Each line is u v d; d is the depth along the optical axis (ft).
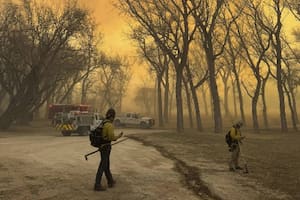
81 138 87.92
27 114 147.13
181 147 61.62
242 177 35.81
